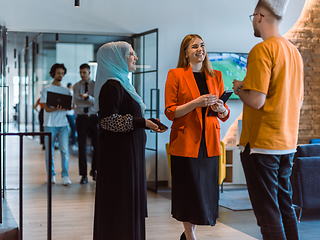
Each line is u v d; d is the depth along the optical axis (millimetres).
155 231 3912
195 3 6629
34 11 6156
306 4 7238
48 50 12727
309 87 7309
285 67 2195
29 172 7559
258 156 2213
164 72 6484
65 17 6246
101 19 6363
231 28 6809
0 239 3020
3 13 6066
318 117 7363
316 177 4348
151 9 6484
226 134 6883
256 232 3912
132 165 2617
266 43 2193
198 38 3031
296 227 2320
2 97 5785
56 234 3766
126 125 2561
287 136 2223
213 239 3678
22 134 2961
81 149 6508
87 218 4371
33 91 12070
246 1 6871
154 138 6238
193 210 2885
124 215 2586
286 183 2316
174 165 2982
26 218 4324
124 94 2666
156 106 5984
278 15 2271
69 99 6188
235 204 5219
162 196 5727
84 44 12836
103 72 2699
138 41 6477
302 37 7234
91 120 6469
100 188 2639
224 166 5934
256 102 2152
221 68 6742
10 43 13227
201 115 2922
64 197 5453
